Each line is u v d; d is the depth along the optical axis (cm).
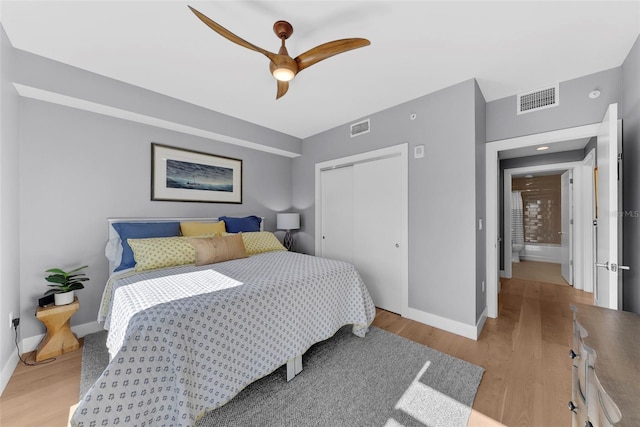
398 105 282
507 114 258
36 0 142
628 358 77
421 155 262
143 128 270
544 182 599
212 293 150
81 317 232
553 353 200
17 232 197
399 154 285
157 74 222
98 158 242
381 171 303
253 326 152
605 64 202
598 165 199
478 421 135
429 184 256
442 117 246
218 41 179
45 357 194
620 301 192
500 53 192
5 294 171
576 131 221
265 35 173
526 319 265
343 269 225
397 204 287
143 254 219
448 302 242
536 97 241
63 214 224
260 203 386
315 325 191
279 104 283
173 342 118
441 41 179
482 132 254
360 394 155
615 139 156
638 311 168
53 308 197
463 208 232
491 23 161
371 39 176
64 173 224
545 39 176
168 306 129
